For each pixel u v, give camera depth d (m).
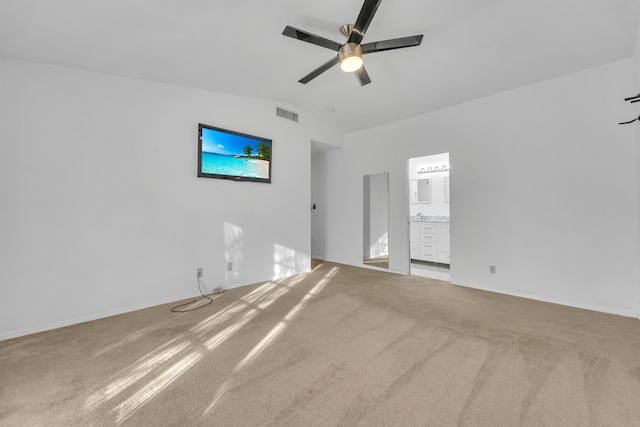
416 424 1.35
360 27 2.03
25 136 2.34
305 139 4.53
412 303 3.10
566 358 1.93
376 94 3.77
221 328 2.45
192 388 1.63
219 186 3.53
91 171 2.64
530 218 3.25
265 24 2.31
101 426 1.35
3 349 2.08
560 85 3.05
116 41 2.28
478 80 3.24
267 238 4.04
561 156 3.04
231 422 1.37
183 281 3.22
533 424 1.34
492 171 3.53
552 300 3.11
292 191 4.34
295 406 1.48
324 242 5.75
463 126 3.79
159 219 3.05
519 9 2.21
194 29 2.28
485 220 3.59
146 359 1.94
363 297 3.31
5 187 2.26
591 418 1.38
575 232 2.97
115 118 2.77
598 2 2.10
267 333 2.35
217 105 3.51
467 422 1.36
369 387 1.64
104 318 2.67
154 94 3.02
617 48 2.56
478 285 3.67
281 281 4.00
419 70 3.13
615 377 1.71
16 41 2.11
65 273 2.52
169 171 3.12
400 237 4.50
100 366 1.86
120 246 2.80
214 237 3.48
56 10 1.86
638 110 2.54
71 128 2.54
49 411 1.44
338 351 2.05
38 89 2.40
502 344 2.14
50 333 2.35
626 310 2.70
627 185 2.69
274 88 3.59
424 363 1.89
